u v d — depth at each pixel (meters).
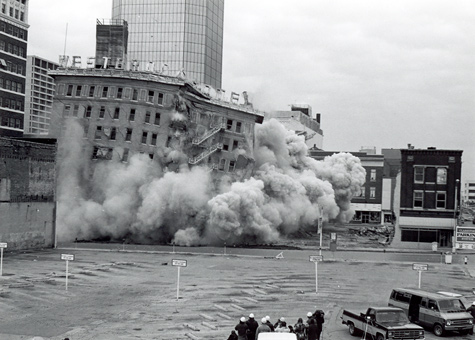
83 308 33.44
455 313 28.36
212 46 150.25
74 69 81.56
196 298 36.81
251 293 38.88
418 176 74.62
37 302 34.88
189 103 82.88
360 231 101.38
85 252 63.38
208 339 26.14
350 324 27.95
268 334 20.22
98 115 80.19
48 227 67.31
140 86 80.25
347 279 46.56
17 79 95.25
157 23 144.50
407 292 30.59
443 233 74.31
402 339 25.11
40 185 65.94
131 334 27.30
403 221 74.88
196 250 65.81
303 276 47.72
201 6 145.25
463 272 53.22
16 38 95.00
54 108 81.44
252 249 65.69
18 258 55.69
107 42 85.38
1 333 27.48
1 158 59.41
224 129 85.56
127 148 79.50
